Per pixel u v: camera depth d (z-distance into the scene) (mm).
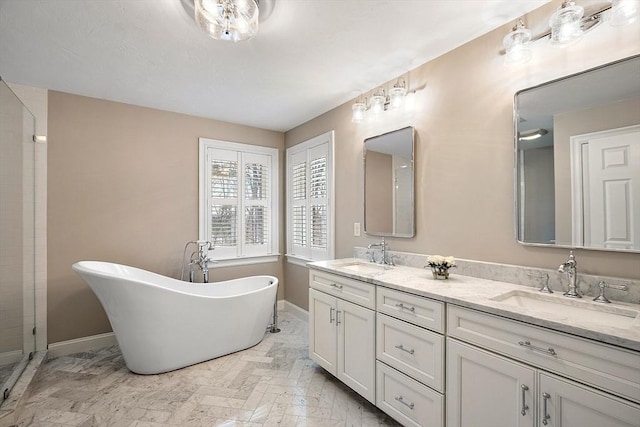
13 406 1846
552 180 1579
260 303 2879
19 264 2377
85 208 2838
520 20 1585
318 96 2893
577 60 1509
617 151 1384
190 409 1933
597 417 1012
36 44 1979
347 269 2270
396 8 1660
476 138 1928
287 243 3980
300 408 1945
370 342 1904
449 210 2082
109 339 2922
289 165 3955
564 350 1089
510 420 1233
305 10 1665
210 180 3520
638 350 921
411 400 1637
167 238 3242
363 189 2807
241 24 1559
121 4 1603
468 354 1385
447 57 2104
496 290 1582
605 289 1395
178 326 2404
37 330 2609
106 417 1854
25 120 2455
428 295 1554
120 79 2508
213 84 2617
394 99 2312
